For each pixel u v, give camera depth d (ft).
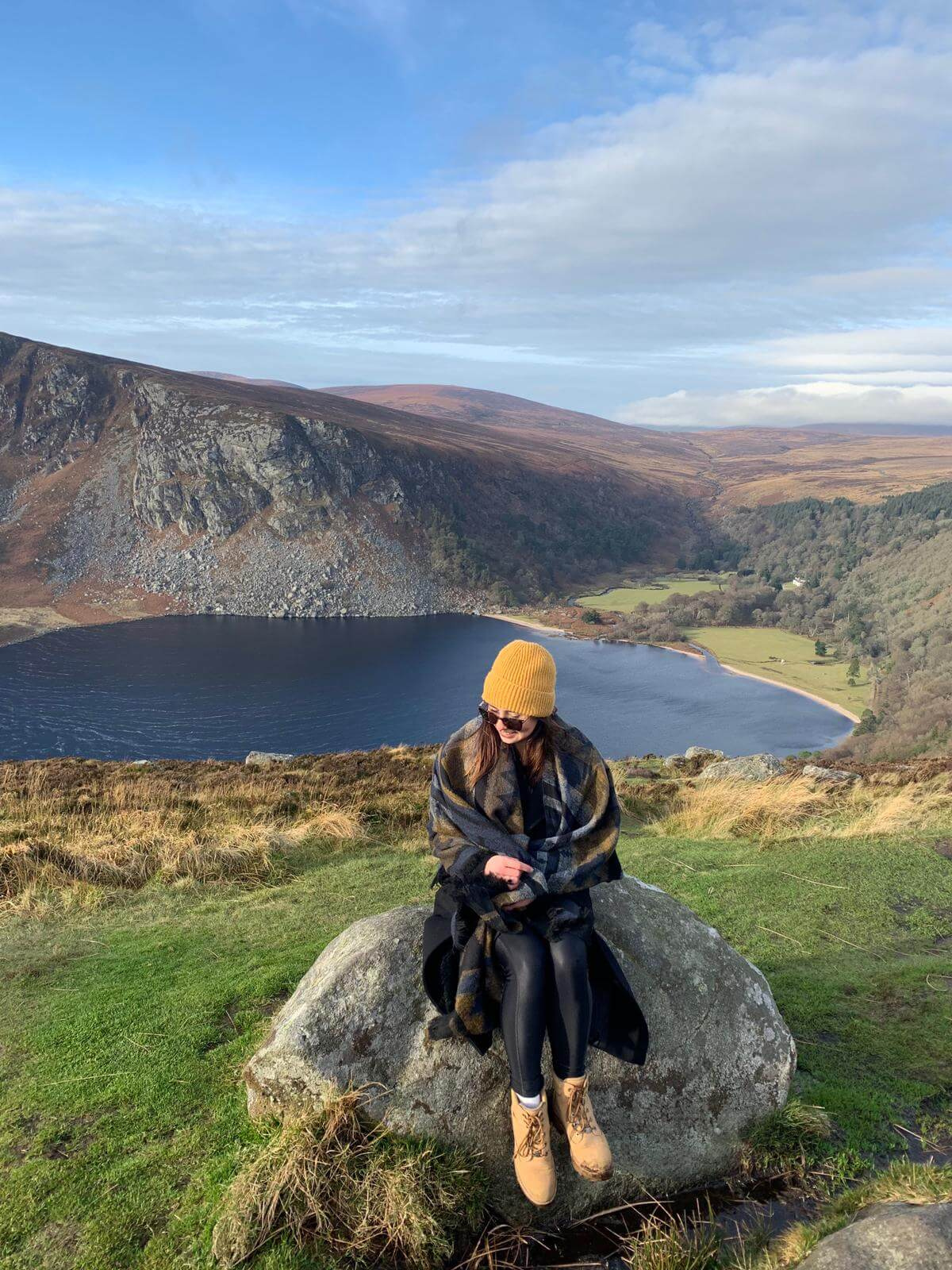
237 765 59.98
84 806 39.14
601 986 9.34
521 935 8.43
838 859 26.03
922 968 16.93
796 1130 10.89
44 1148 11.23
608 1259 9.29
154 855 29.04
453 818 8.75
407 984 10.55
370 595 595.88
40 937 22.24
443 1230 9.02
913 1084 12.35
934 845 27.27
